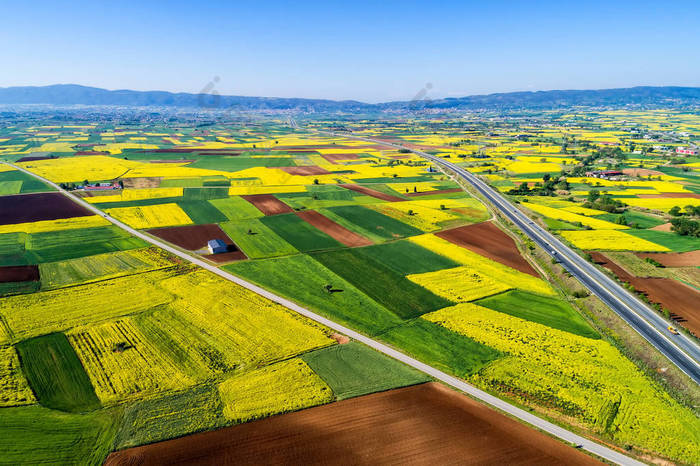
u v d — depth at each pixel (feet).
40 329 200.64
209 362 179.63
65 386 162.61
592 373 179.42
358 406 154.61
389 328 211.00
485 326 214.90
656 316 224.74
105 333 199.00
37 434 137.90
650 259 299.58
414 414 151.43
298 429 142.72
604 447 140.56
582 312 232.32
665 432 147.84
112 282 253.03
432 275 275.39
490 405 158.30
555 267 287.28
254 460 129.39
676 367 181.37
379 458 131.23
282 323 211.82
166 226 362.33
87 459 128.88
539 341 202.69
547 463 132.05
